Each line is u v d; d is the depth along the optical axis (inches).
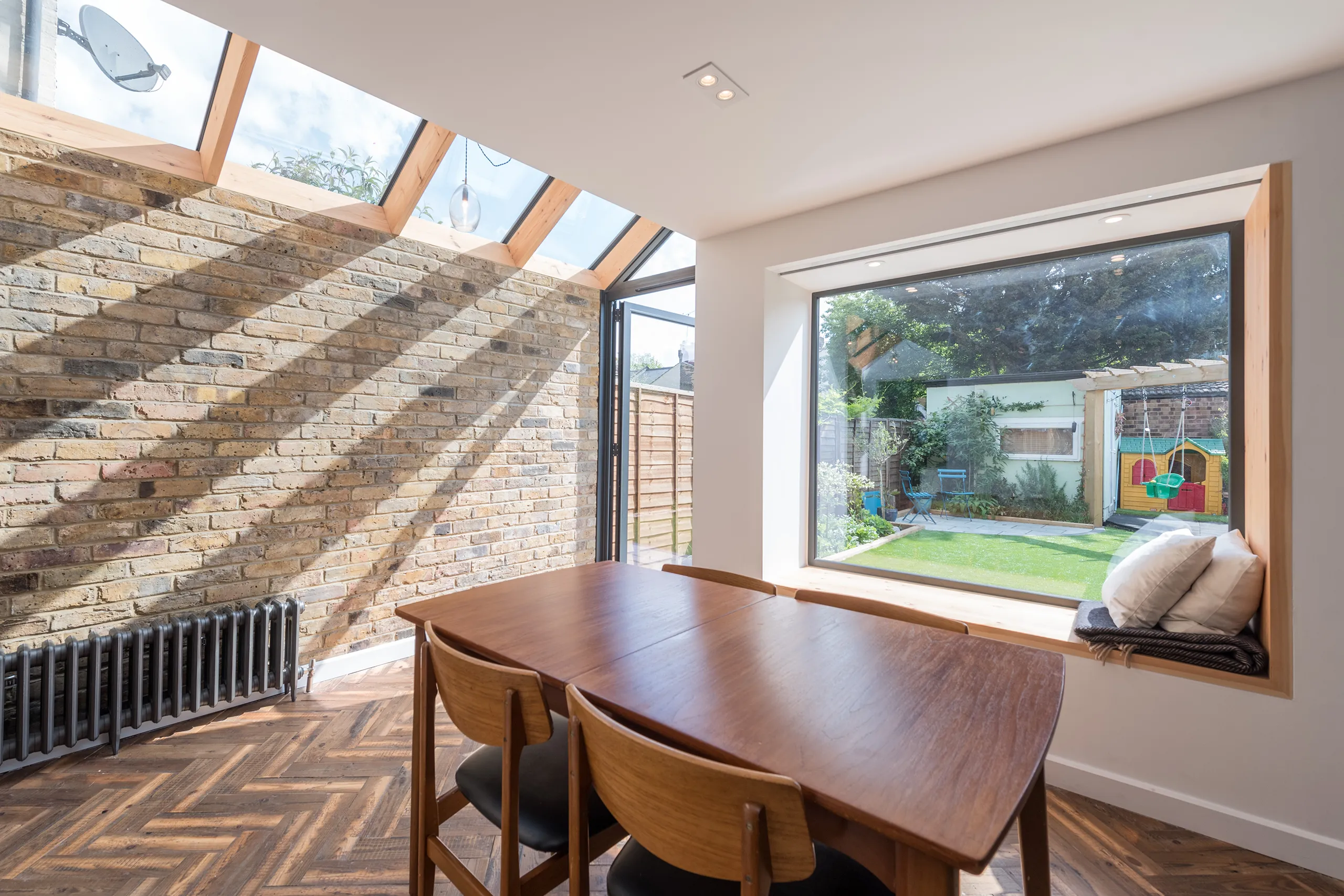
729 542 133.3
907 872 33.9
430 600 78.0
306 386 122.4
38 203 93.0
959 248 112.3
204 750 99.0
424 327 141.7
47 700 90.4
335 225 126.3
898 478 130.0
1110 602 91.1
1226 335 94.5
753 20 67.4
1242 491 92.1
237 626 109.4
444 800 65.8
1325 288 72.6
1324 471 72.4
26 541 92.6
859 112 85.9
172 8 91.2
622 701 48.3
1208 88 77.9
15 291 91.2
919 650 60.3
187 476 107.9
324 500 125.6
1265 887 70.0
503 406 158.1
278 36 70.5
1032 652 60.2
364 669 132.2
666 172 105.1
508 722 49.3
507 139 94.3
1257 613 81.6
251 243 114.8
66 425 95.7
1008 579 115.2
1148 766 83.3
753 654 59.0
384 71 77.4
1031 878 53.6
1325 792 72.2
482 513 153.9
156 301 104.0
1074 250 109.1
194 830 79.0
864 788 36.2
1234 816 77.0
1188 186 84.2
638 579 90.1
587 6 65.3
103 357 98.9
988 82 78.2
